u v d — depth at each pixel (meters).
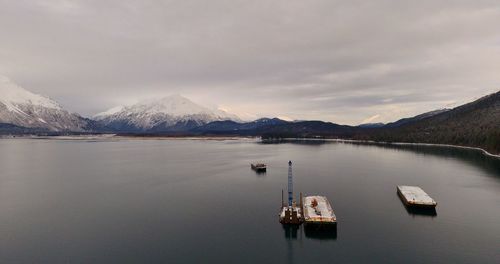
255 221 92.69
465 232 83.56
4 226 90.06
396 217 94.94
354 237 81.25
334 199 114.19
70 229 87.38
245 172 175.00
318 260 69.94
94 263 68.81
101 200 115.94
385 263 68.56
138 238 81.12
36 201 115.31
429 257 70.75
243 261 69.75
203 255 72.25
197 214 98.88
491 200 111.25
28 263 69.19
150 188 135.12
